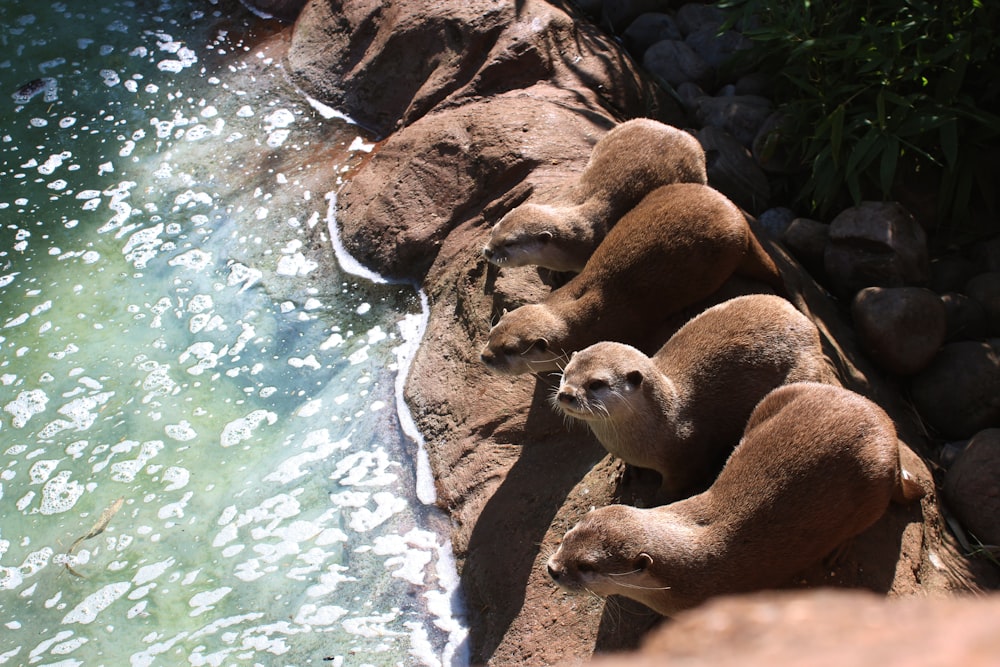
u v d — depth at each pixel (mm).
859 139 5805
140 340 6176
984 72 5918
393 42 7305
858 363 5070
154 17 8602
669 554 3531
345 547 4953
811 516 3453
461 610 4566
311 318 6234
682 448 4094
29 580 4973
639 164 5461
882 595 3629
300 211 6895
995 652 930
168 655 4578
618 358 4090
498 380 5250
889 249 5484
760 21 6973
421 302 6164
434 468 5199
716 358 4145
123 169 7383
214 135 7586
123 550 5062
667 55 7242
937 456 4887
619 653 3793
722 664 1133
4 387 5941
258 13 8523
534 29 6887
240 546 5023
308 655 4512
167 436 5609
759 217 6348
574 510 4449
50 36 8461
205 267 6617
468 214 6250
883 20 6152
